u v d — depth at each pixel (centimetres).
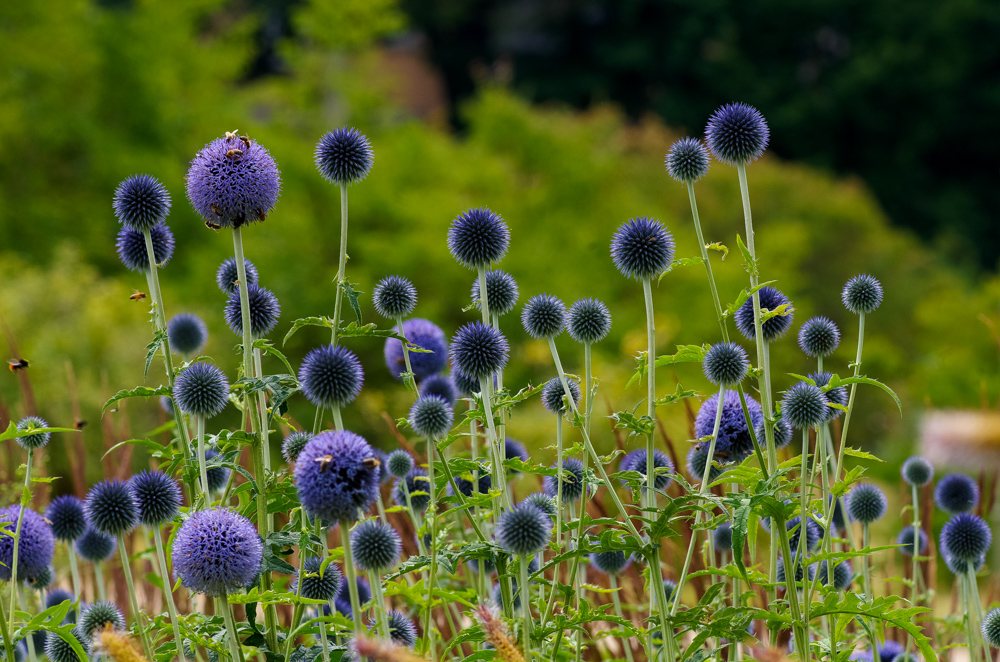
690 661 410
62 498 522
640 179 3014
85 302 1841
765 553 717
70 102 2609
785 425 474
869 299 495
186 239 2378
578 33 5262
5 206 2320
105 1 4672
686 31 4791
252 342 432
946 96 4791
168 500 442
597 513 627
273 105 3462
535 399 1653
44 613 373
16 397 1478
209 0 3095
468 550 388
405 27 3881
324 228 2134
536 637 389
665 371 1638
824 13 4956
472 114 2827
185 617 402
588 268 2172
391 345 628
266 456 415
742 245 411
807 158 4912
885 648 526
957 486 602
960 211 4881
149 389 410
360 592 508
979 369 2097
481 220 523
